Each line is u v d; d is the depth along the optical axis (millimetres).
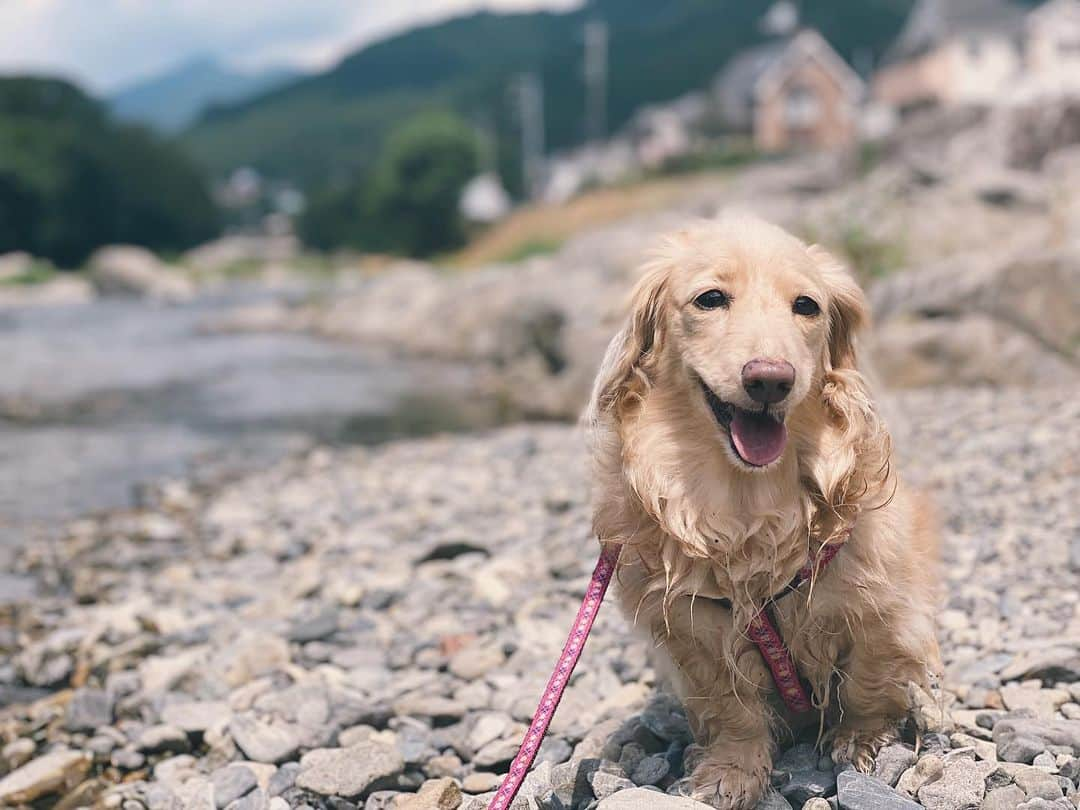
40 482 1969
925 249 2682
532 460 1824
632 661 875
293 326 5129
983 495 1248
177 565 1385
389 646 1000
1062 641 816
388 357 3936
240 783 748
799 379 621
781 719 704
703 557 648
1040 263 2041
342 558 1308
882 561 655
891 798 604
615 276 3062
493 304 3844
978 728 704
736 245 675
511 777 606
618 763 707
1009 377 2000
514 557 1207
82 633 1110
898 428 1560
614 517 685
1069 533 1084
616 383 698
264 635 1016
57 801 794
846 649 677
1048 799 602
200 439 2377
